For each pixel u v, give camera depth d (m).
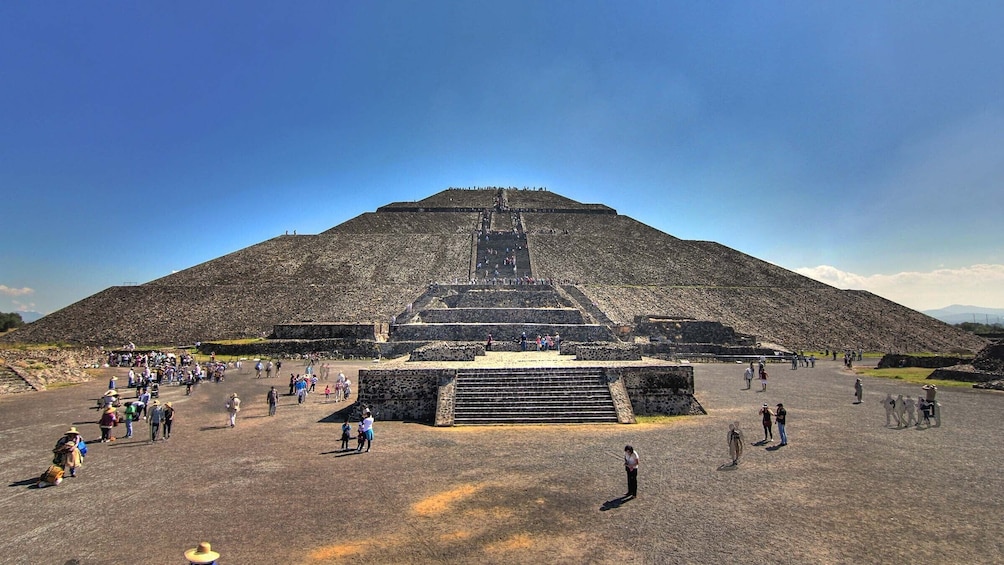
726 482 12.60
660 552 9.14
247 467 14.22
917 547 9.24
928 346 48.66
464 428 18.36
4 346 42.22
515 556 9.08
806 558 8.88
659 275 62.97
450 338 39.16
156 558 9.12
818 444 15.91
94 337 46.72
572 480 12.85
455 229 80.94
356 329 42.06
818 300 57.41
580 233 80.12
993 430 17.58
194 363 35.31
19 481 13.25
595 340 38.34
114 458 15.20
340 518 10.75
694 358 39.22
